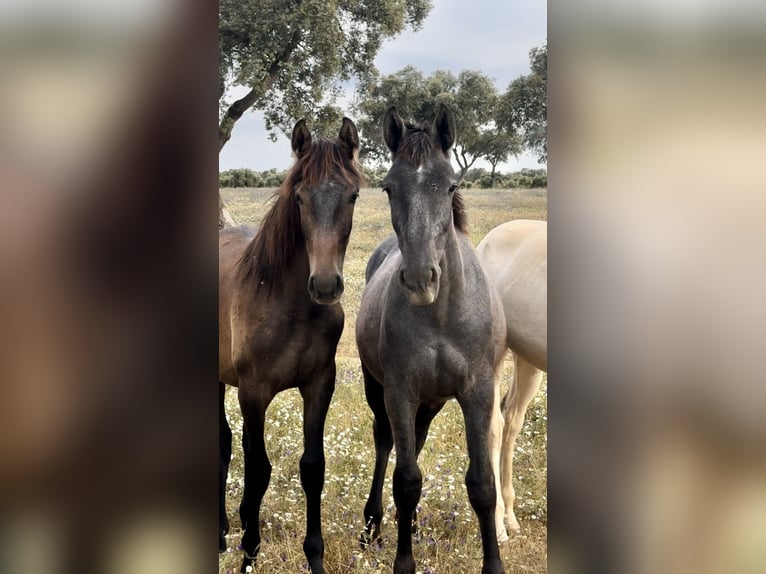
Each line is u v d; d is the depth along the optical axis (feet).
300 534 11.37
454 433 15.52
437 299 9.04
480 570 10.43
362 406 16.63
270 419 15.78
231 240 12.57
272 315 10.20
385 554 10.78
